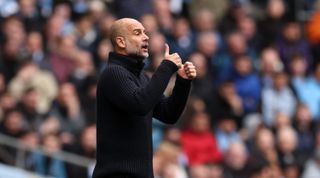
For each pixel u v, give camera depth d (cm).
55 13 4819
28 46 4553
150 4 5112
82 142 4031
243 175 4334
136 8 5053
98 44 4750
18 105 4109
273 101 5006
